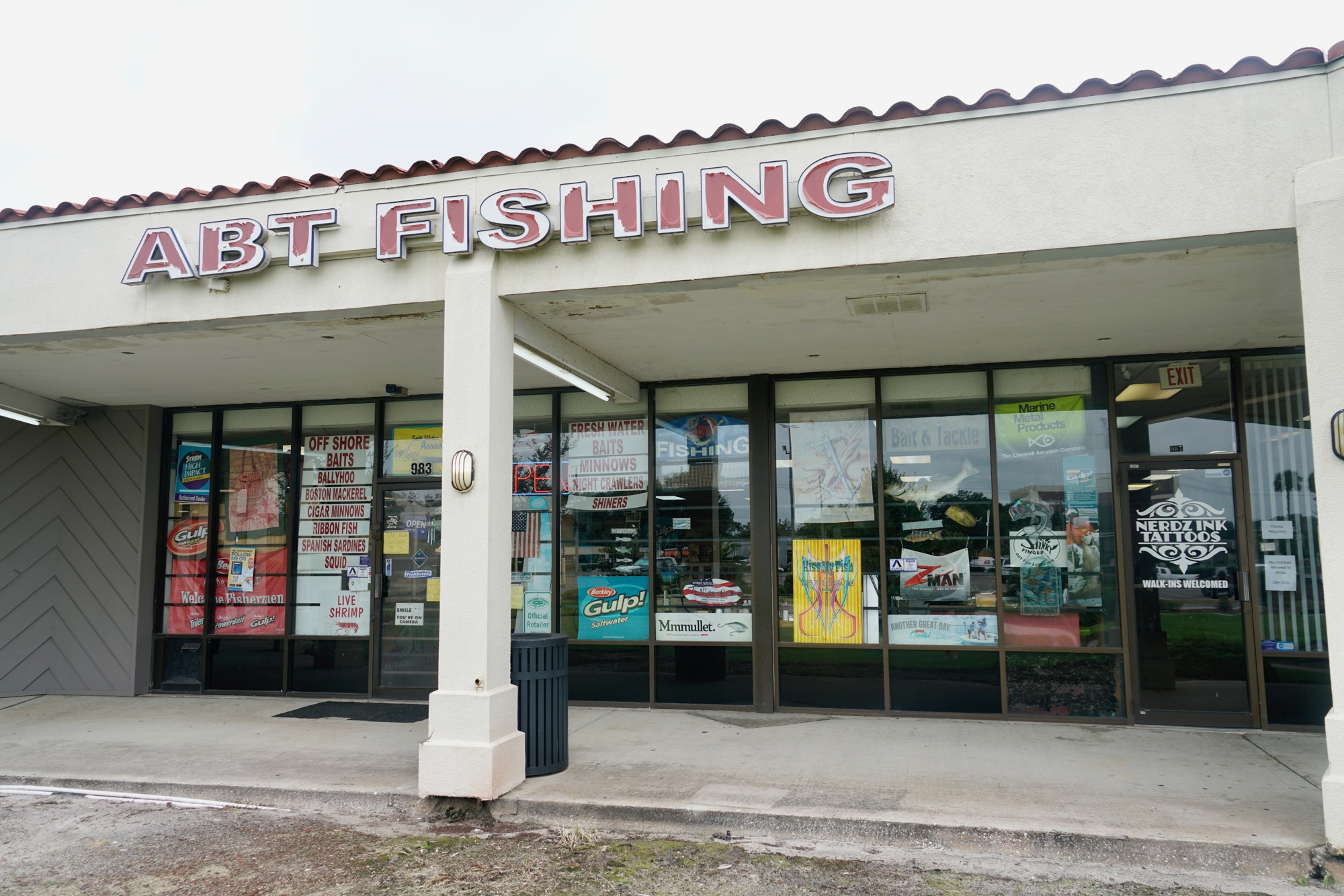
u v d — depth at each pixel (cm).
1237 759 641
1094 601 770
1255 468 753
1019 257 539
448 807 572
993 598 788
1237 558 746
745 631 841
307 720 828
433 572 934
